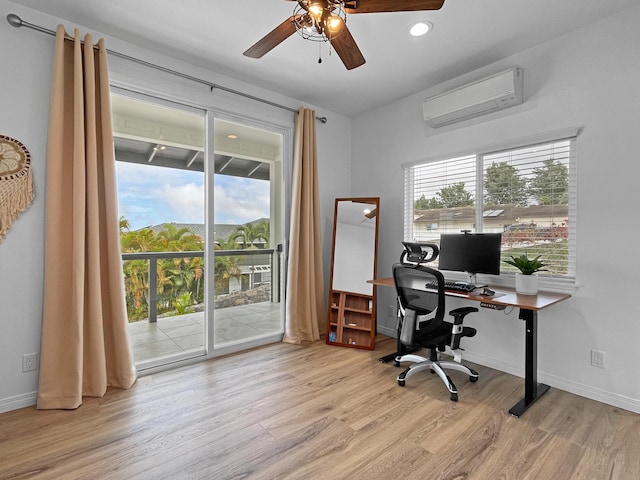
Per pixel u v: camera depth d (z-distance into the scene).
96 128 2.35
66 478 1.53
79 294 2.16
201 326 3.02
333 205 3.93
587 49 2.28
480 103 2.68
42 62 2.17
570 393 2.36
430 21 2.23
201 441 1.80
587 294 2.29
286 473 1.57
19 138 2.09
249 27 2.33
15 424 1.94
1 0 2.03
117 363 2.39
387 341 3.53
